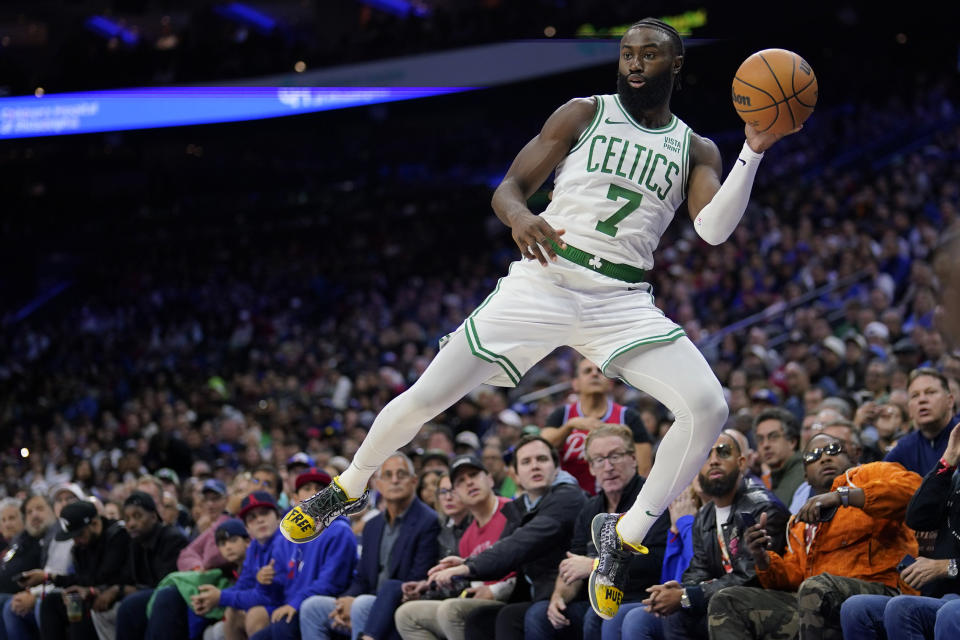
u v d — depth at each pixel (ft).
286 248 80.89
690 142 11.92
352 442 31.89
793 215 55.67
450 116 87.10
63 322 76.07
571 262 11.48
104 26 88.74
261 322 68.23
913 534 15.70
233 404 53.31
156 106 80.23
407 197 82.94
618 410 21.62
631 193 11.57
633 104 11.70
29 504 27.73
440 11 79.87
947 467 14.15
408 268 73.92
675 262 55.31
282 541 22.35
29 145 81.41
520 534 18.16
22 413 62.95
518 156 11.84
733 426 25.14
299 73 79.77
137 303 76.64
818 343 34.94
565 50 76.18
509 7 78.79
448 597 19.70
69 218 83.51
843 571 15.48
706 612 16.02
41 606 25.61
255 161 87.20
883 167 60.13
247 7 88.94
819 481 16.42
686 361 11.25
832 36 74.64
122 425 54.54
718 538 16.57
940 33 74.02
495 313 11.42
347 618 20.51
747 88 10.67
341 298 71.87
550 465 18.95
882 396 26.08
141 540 25.34
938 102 65.92
